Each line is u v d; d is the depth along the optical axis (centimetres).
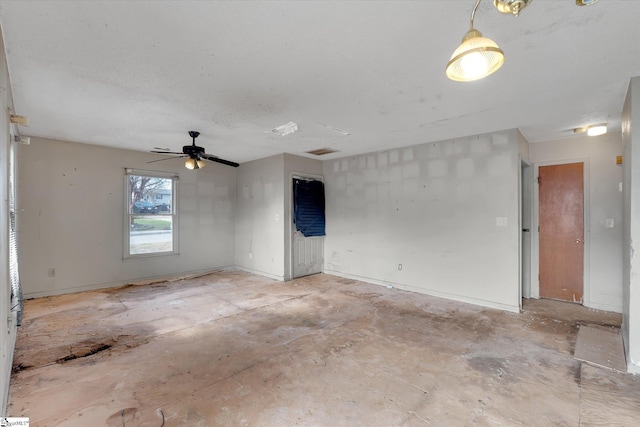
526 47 204
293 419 191
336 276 601
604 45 201
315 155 581
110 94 284
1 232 189
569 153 430
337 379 236
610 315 380
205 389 223
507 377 238
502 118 352
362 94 285
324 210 629
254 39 197
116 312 388
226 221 664
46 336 314
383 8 166
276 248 575
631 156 247
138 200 546
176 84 263
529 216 461
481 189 418
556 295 443
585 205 418
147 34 191
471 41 129
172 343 300
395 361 264
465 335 318
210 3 162
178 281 557
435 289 464
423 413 197
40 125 383
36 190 443
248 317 373
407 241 497
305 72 242
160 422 188
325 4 163
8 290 240
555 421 189
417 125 379
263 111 330
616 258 395
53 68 234
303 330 332
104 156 502
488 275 412
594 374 243
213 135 430
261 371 248
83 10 167
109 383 230
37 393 216
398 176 509
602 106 311
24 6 163
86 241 486
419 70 238
